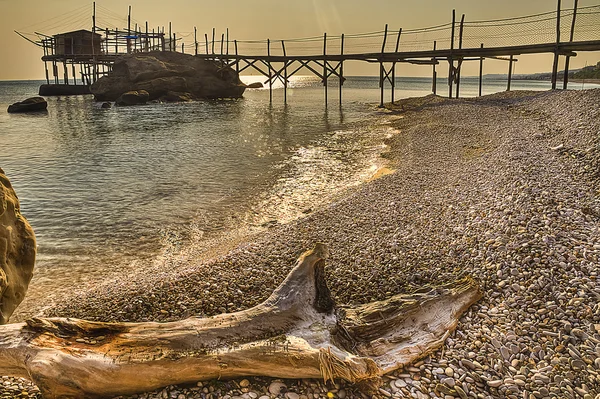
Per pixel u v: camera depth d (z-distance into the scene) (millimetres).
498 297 5691
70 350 4098
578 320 4961
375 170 16422
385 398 4059
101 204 12578
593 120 16000
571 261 6145
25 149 21922
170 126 31266
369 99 61625
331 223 9828
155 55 57000
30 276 6227
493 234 7461
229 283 6812
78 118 36969
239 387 4129
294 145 22734
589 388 4066
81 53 61875
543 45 30578
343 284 6559
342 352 4309
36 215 11594
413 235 8438
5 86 132625
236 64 56875
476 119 24766
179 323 4629
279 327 4703
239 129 29359
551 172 11086
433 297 5465
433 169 14961
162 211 11961
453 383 4219
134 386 4004
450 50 36094
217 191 13953
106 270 8336
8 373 4148
